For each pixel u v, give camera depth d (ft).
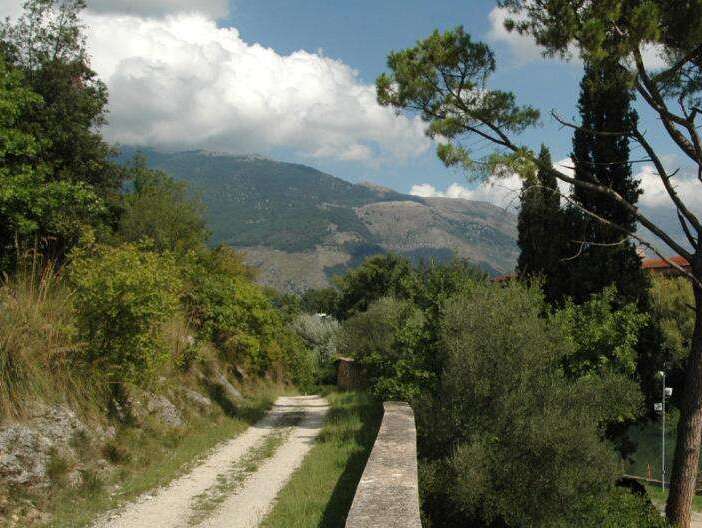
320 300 276.62
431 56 43.78
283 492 28.84
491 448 29.45
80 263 33.37
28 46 63.05
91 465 27.78
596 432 31.58
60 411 28.12
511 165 38.86
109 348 32.83
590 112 60.70
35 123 56.85
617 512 32.81
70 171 60.39
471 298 38.19
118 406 34.78
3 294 29.01
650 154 43.04
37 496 23.57
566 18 38.27
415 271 48.03
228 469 34.12
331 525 23.88
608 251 58.85
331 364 135.95
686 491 40.50
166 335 48.32
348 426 49.26
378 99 45.85
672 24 38.04
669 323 80.12
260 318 68.28
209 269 77.25
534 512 27.94
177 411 42.96
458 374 32.73
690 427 40.93
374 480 20.80
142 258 37.17
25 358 26.99
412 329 41.01
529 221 61.77
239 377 73.72
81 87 65.77
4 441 24.04
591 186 42.11
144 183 90.53
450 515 29.48
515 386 32.07
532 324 34.24
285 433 48.67
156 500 26.73
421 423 33.24
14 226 36.47
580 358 46.83
